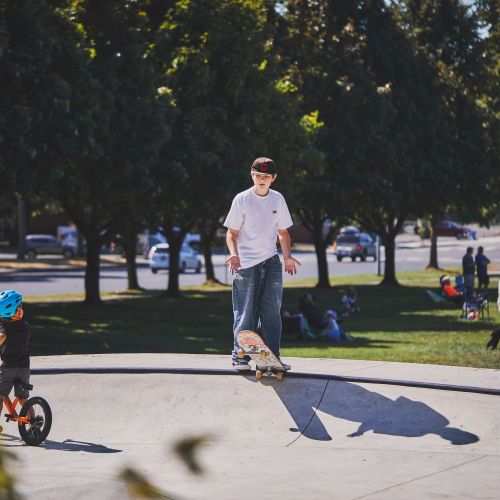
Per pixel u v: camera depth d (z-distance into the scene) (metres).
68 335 50.69
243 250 20.56
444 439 18.69
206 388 21.69
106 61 49.47
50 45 43.81
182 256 136.88
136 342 46.50
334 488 14.76
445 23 96.44
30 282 114.81
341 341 44.19
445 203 90.31
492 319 59.59
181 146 53.78
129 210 66.44
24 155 43.12
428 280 113.44
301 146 65.88
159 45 55.22
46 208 123.62
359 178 82.25
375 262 162.12
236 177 56.91
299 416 20.23
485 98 103.56
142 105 50.12
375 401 20.56
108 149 49.16
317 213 98.31
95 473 15.12
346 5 86.25
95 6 51.59
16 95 44.38
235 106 58.44
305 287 101.31
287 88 67.00
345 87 80.69
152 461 17.56
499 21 99.00
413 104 86.56
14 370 18.42
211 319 64.06
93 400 21.95
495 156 92.75
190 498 13.97
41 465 17.09
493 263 147.88
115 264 159.38
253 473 16.28
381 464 16.92
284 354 34.91
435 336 45.72
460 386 20.72
